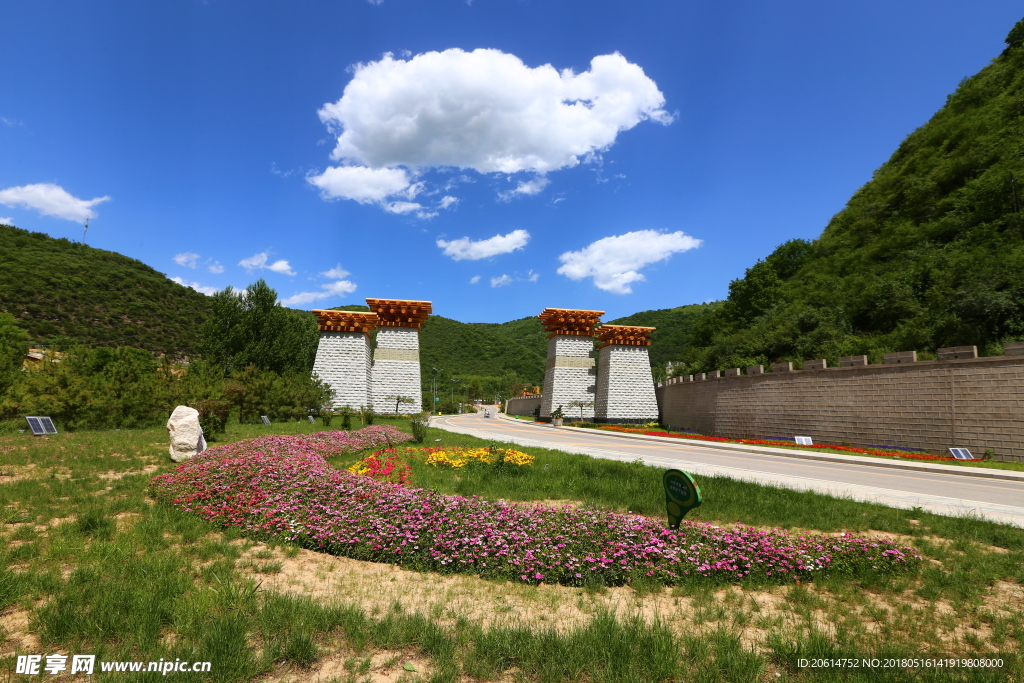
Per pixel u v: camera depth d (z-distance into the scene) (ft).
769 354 137.39
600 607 18.60
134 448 51.67
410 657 14.57
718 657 14.53
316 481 32.81
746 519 31.09
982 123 163.94
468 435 98.94
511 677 13.66
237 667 13.08
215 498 30.63
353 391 159.12
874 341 116.78
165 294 305.73
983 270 103.35
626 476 46.55
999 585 21.49
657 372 267.18
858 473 58.59
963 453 72.33
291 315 192.34
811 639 15.66
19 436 57.77
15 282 241.35
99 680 12.57
